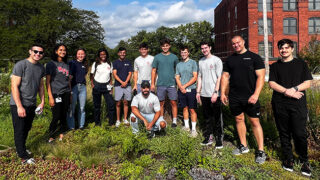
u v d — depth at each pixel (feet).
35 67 11.76
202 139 14.49
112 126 17.02
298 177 10.45
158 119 15.65
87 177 10.60
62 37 140.87
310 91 17.52
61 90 14.48
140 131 14.53
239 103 12.26
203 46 13.85
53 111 14.44
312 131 13.78
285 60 11.16
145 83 14.99
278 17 87.04
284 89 10.84
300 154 11.21
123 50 17.71
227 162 11.64
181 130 15.72
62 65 14.51
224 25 128.06
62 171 11.10
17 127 11.51
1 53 92.53
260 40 87.35
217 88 13.30
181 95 16.03
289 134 11.35
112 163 12.09
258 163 11.76
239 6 98.22
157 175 10.79
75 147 13.47
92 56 146.92
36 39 117.60
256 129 12.11
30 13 132.05
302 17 86.79
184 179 10.55
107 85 17.46
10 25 129.08
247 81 11.86
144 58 18.15
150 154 12.74
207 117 14.26
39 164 11.66
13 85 10.94
